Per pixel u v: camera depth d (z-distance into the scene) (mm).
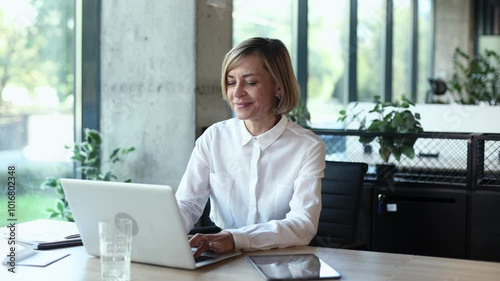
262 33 4953
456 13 10055
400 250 3117
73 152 3566
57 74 3564
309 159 2168
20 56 3295
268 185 2223
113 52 3668
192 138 3500
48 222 2357
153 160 3611
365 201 3158
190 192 2309
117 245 1580
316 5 5824
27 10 3328
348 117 3727
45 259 1856
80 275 1713
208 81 3588
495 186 2979
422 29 9586
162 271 1729
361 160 3326
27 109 3357
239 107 2154
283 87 2170
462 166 3107
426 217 3074
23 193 3332
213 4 3613
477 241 3006
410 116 3322
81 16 3684
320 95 6039
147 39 3580
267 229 1972
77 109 3719
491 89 6898
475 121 3834
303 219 2037
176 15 3502
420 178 3154
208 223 3086
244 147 2242
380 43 7562
